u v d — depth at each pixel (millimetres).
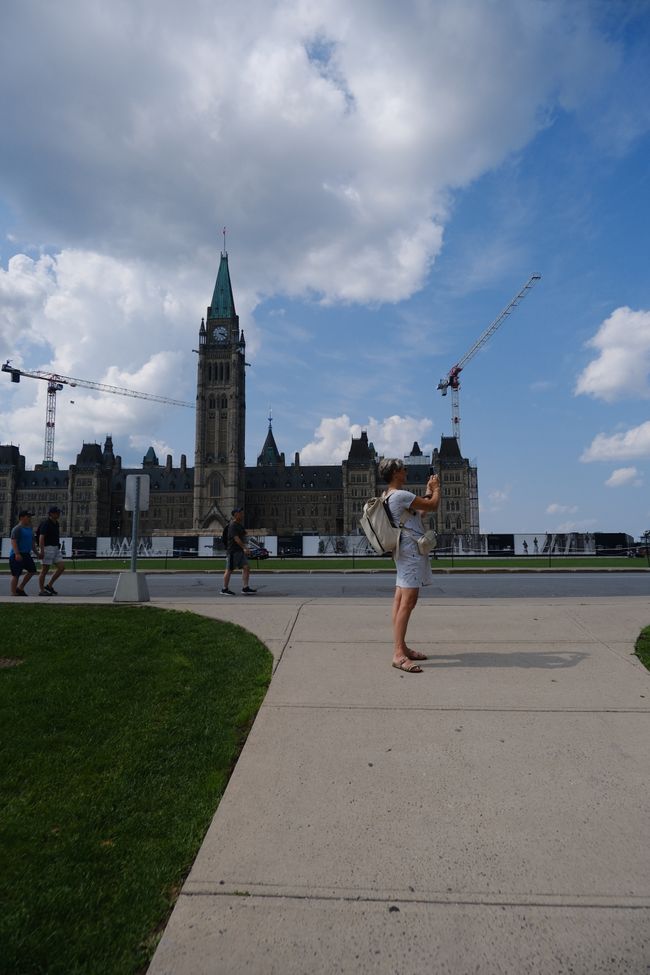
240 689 6094
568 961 2766
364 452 172875
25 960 2766
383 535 6656
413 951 2818
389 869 3361
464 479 162750
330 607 9758
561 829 3701
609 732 4953
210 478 166250
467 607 9492
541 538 49531
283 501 179125
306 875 3322
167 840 3666
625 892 3170
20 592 15406
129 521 181125
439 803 3986
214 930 2945
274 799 4059
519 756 4574
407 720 5199
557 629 8070
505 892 3178
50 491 179750
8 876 3357
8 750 4969
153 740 5035
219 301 175125
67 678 6746
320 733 4980
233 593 15930
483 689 5895
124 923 3006
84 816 3945
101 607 10594
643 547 46250
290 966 2740
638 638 7566
